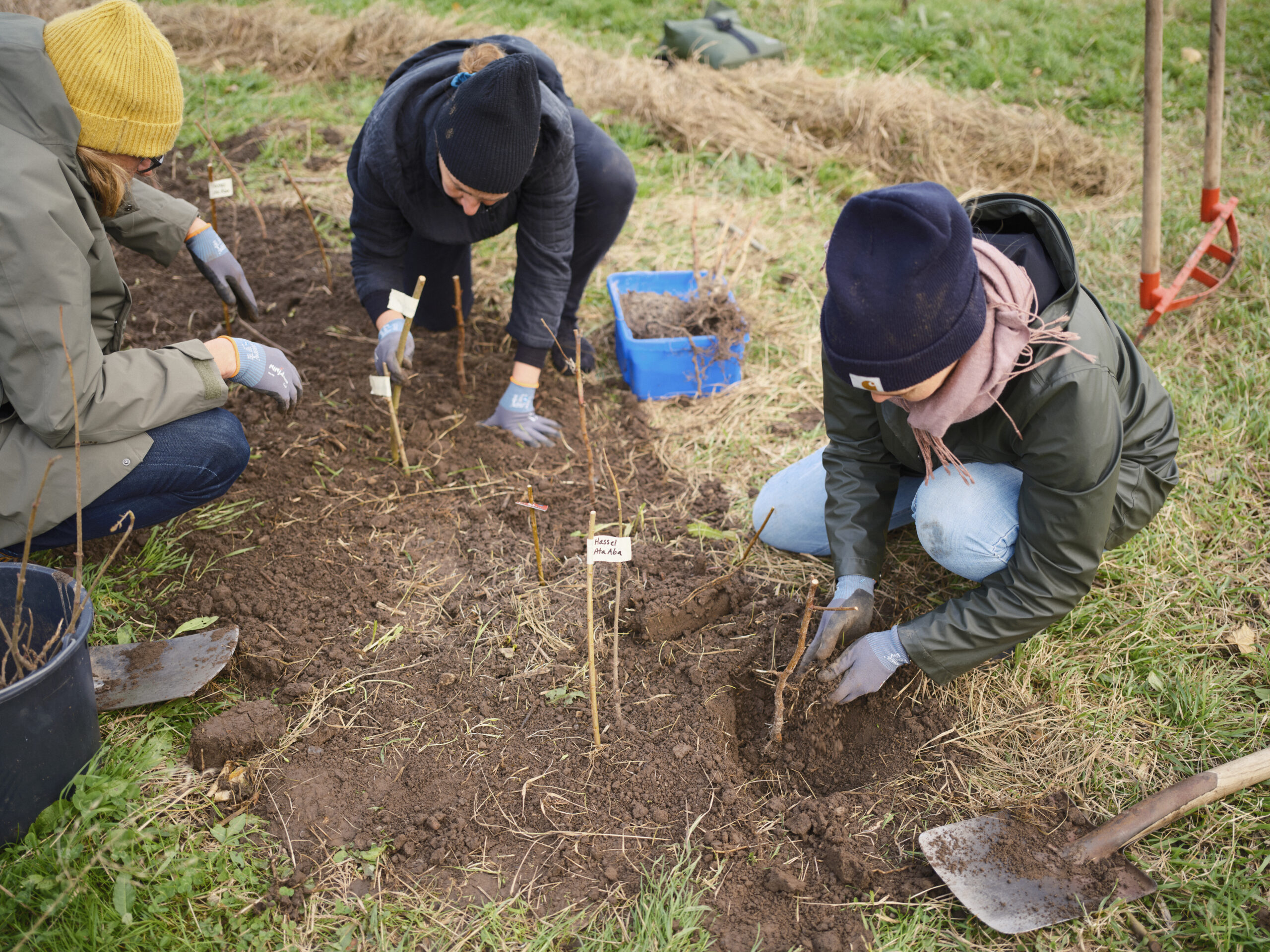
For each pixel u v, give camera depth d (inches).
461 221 118.6
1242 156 204.7
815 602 106.4
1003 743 92.4
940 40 259.9
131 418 89.8
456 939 76.0
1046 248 80.7
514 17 267.7
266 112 213.9
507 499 121.2
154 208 116.7
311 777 87.6
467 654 100.8
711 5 260.1
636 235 179.2
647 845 83.6
